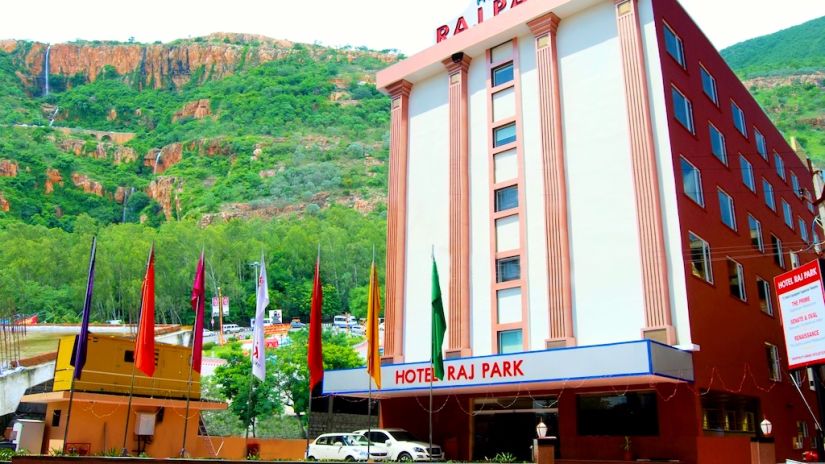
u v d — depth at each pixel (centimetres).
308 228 15700
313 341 2142
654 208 2594
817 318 1986
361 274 14200
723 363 2667
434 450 2803
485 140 3275
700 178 2888
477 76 3400
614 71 2859
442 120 3512
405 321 3366
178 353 3170
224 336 9938
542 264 2889
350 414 4066
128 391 2886
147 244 13325
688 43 3108
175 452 3075
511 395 2905
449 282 3197
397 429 2977
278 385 4950
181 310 12712
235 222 16500
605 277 2686
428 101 3616
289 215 19638
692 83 3042
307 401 4916
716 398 2594
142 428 2917
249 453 3450
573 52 3023
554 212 2869
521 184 3045
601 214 2759
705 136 3055
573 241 2817
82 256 13038
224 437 3391
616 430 2545
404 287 3425
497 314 3002
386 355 3353
